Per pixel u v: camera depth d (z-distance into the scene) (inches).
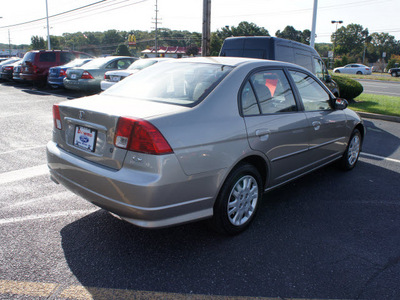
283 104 139.4
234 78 121.3
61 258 106.2
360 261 110.3
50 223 128.0
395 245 121.0
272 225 133.0
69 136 116.8
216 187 109.0
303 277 100.9
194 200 104.2
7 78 737.6
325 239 123.4
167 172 95.0
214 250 113.7
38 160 203.0
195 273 101.1
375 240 124.0
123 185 95.3
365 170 205.2
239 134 113.9
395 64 2326.5
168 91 120.2
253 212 129.0
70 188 115.4
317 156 163.0
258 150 121.8
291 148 140.4
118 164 98.6
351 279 100.8
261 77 132.7
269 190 139.5
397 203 157.6
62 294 90.3
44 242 114.8
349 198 162.1
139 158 94.7
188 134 100.3
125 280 96.9
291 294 93.4
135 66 434.6
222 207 114.4
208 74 124.4
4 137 256.7
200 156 102.4
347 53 4574.3
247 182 123.3
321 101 165.6
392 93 727.7
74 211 138.6
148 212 95.5
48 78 556.7
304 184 179.8
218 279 98.7
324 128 161.3
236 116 115.6
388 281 100.5
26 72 603.5
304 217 140.9
